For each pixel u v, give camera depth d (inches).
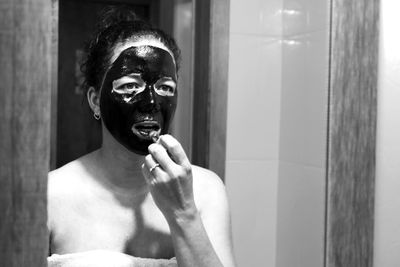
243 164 43.4
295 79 41.8
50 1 25.4
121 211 31.3
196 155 43.8
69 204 30.7
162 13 52.2
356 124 35.8
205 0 42.3
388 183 37.0
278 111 44.3
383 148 36.8
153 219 31.7
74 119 58.9
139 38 30.7
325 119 37.3
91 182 31.5
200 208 32.6
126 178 31.5
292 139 42.2
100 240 30.6
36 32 25.2
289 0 42.6
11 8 24.9
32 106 25.4
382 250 37.0
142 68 29.9
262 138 43.9
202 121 42.9
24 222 25.5
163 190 28.1
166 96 30.5
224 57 41.8
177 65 32.6
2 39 24.9
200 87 43.3
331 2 35.5
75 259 28.8
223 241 31.6
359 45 35.6
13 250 25.4
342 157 35.7
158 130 30.2
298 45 41.2
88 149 59.6
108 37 30.9
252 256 44.2
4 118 25.1
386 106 36.7
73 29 57.7
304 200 40.1
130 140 29.9
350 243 35.9
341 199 35.8
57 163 58.7
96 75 31.1
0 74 25.0
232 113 42.8
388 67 36.6
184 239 28.3
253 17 43.1
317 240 38.1
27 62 25.2
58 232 30.4
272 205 44.6
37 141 25.5
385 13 36.4
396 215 37.2
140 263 29.4
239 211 43.6
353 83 35.6
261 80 43.6
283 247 43.4
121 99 29.8
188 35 47.1
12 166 25.3
